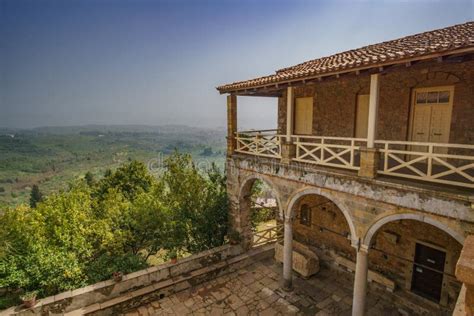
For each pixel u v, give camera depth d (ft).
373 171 21.52
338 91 33.71
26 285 29.71
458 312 8.88
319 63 36.22
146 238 44.04
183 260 33.30
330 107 34.78
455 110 24.44
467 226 17.12
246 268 36.52
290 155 28.78
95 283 29.58
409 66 19.36
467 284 7.10
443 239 25.44
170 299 30.45
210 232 40.22
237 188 36.81
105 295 28.27
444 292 25.81
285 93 40.04
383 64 19.53
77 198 51.47
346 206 23.90
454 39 21.50
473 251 8.33
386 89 28.96
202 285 33.01
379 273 30.60
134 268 34.04
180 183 43.16
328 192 25.29
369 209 22.18
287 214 29.73
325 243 36.60
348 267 33.83
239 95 36.65
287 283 31.48
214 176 44.37
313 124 37.01
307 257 34.24
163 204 44.39
